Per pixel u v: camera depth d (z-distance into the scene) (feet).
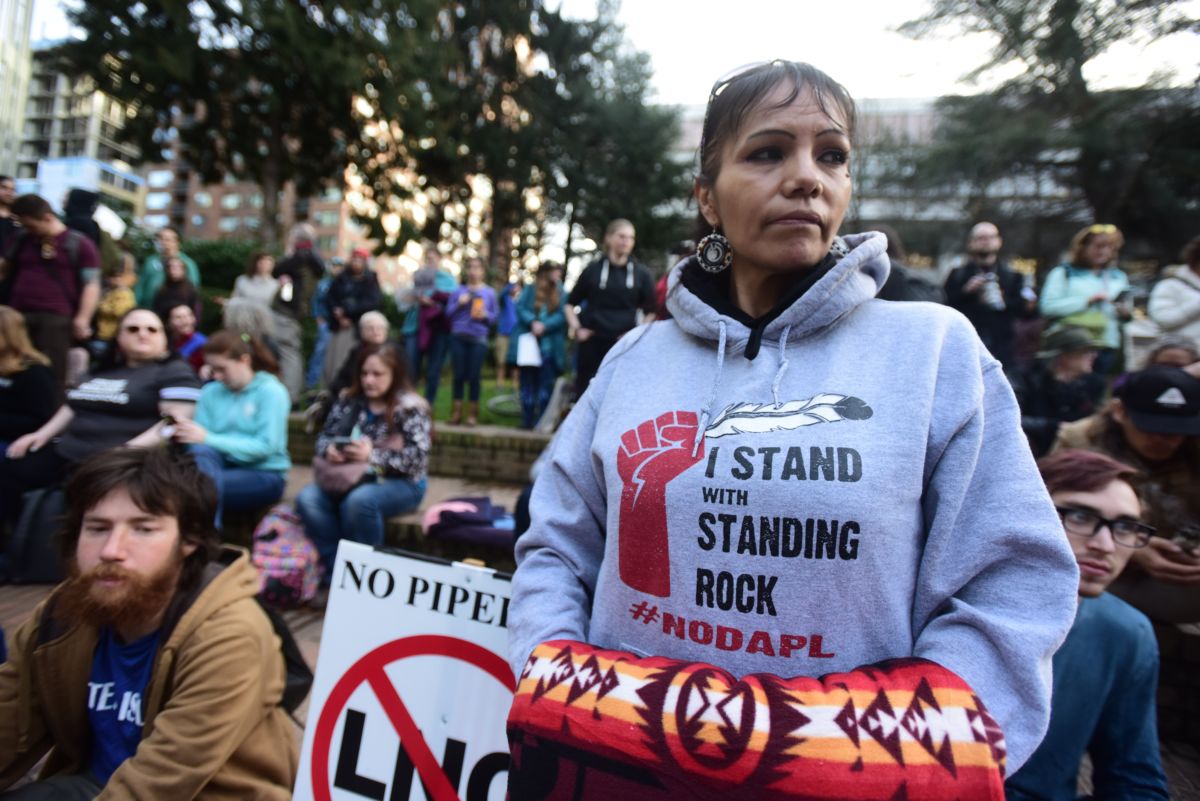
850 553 2.34
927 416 2.47
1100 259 12.42
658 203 65.87
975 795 2.02
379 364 11.53
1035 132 39.42
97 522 4.60
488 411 24.73
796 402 2.59
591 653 2.59
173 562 4.74
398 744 4.49
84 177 188.65
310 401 22.31
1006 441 2.50
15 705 4.90
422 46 54.49
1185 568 6.76
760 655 2.42
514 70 66.49
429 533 11.32
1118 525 4.83
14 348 11.52
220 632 4.62
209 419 12.10
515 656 2.97
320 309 22.47
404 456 11.50
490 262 67.87
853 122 2.90
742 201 2.82
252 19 45.27
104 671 4.87
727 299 3.14
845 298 2.72
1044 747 4.71
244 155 56.70
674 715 2.28
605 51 69.36
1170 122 38.06
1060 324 11.55
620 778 2.32
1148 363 7.37
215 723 4.42
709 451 2.58
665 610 2.59
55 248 14.56
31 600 10.27
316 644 9.57
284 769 5.00
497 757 4.28
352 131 56.03
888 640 2.39
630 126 65.57
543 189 68.74
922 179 42.27
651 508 2.64
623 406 3.01
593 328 16.11
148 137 54.34
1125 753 4.71
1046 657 2.24
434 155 61.57
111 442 11.39
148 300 21.35
